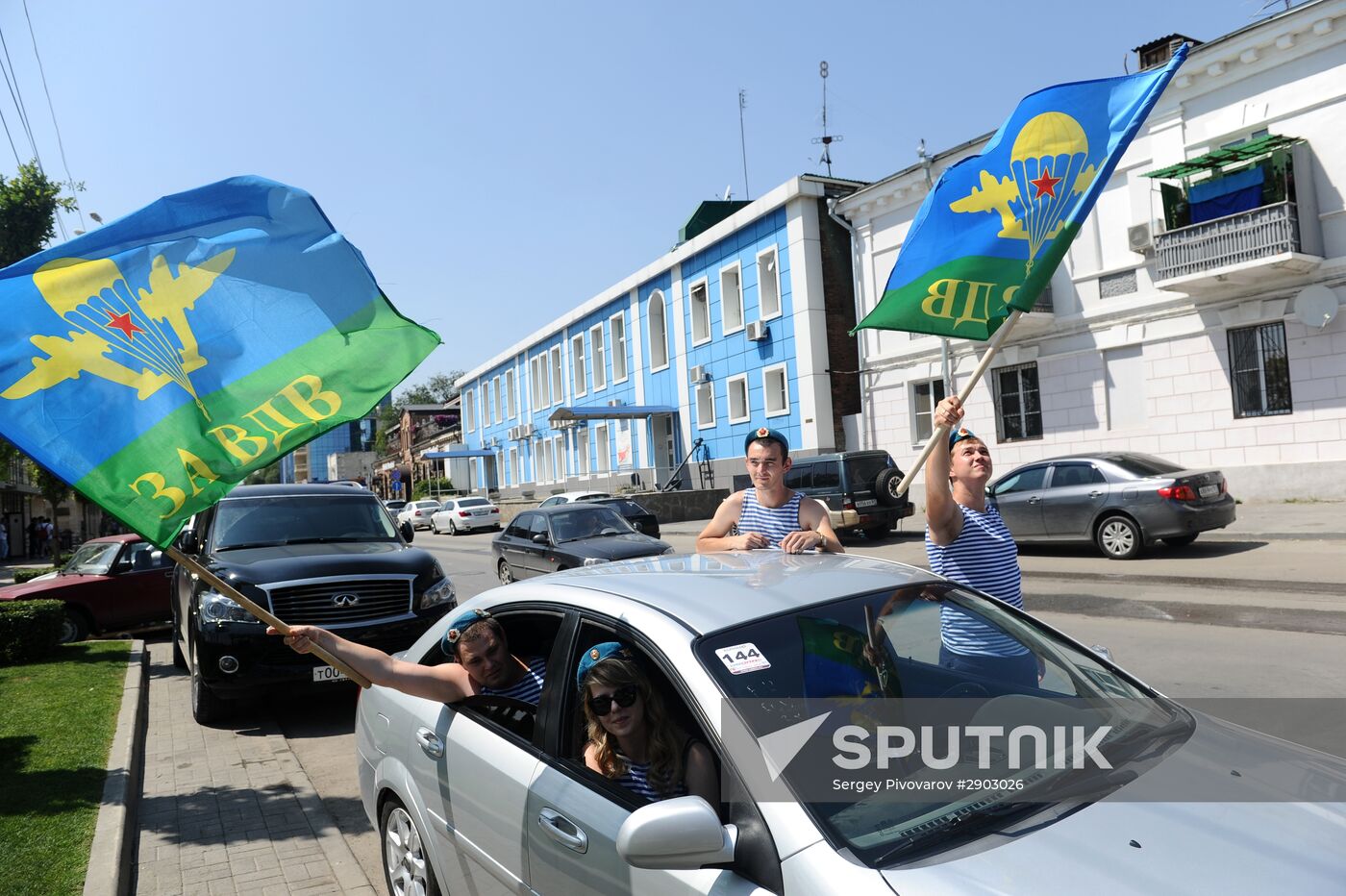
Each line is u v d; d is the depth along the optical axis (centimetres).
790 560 326
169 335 309
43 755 586
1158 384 1811
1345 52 1516
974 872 190
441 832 326
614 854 237
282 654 701
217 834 483
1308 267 1552
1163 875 187
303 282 333
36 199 1121
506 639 334
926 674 273
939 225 436
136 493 291
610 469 3838
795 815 208
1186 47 407
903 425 2380
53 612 995
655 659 255
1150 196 1794
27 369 285
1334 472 1548
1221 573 1066
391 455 8962
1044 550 1431
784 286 2694
